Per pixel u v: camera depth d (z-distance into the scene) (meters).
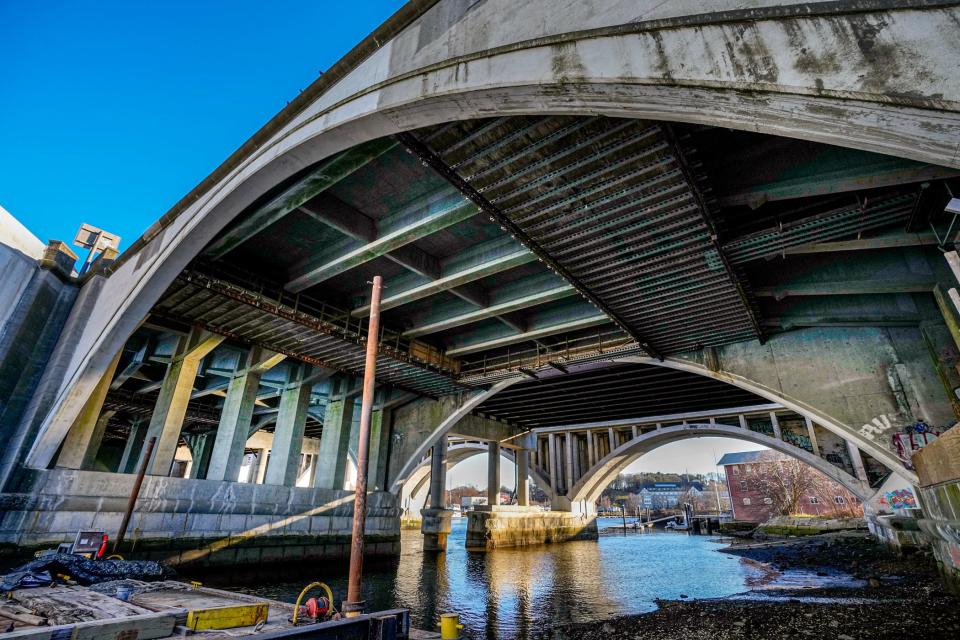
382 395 33.84
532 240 14.56
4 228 19.88
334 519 27.30
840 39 4.81
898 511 30.28
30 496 17.03
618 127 10.12
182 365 24.73
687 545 46.28
